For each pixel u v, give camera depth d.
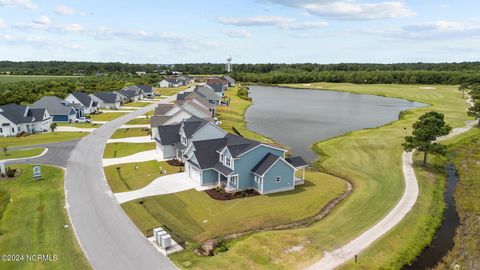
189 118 57.44
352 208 33.12
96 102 94.19
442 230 30.27
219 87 121.00
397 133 65.31
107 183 38.50
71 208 31.86
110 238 26.67
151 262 23.61
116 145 55.66
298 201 34.69
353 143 58.41
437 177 42.72
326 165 47.41
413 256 25.66
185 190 36.78
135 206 32.56
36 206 32.19
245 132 65.94
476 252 26.58
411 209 33.09
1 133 62.56
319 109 102.06
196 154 38.75
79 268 22.70
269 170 35.91
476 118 76.19
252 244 26.12
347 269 23.27
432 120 46.41
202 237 27.61
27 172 41.75
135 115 85.12
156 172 42.44
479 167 47.91
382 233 28.27
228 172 36.19
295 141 61.66
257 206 33.25
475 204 35.50
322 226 29.48
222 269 22.94
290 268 23.20
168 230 28.33
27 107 66.62
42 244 25.55
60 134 63.69
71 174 41.28
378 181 40.84
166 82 162.75
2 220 29.31
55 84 120.06
